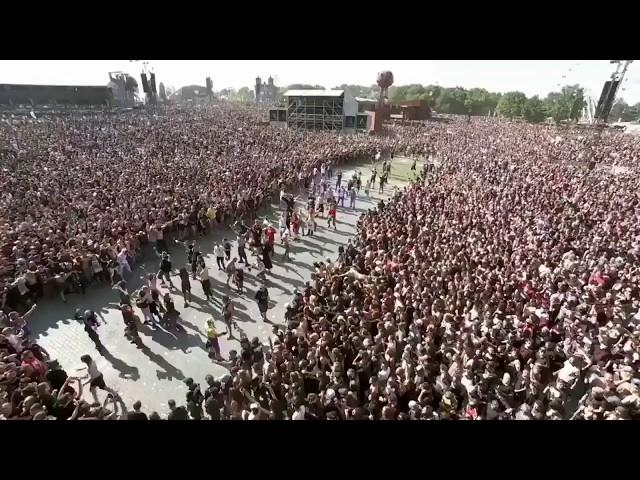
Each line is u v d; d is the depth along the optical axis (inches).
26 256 719.7
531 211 1071.6
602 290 657.0
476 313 564.7
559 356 483.2
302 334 527.5
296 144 1984.5
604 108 2261.3
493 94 5585.6
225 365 549.0
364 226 948.0
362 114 2721.5
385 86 3107.8
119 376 545.3
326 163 1667.1
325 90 2748.5
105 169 1370.6
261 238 878.4
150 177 1269.7
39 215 921.5
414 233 884.6
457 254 749.3
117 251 795.4
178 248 941.8
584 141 2447.1
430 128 3061.0
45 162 1464.1
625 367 451.5
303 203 1307.8
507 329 533.0
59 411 405.1
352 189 1299.2
